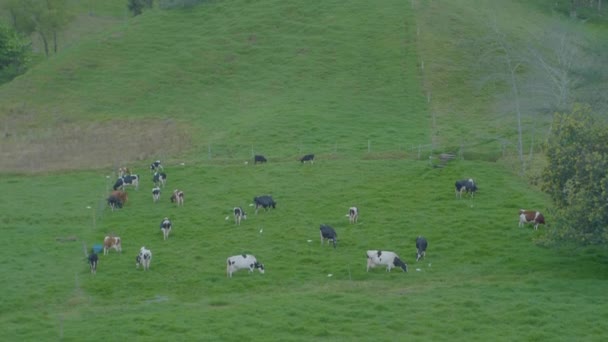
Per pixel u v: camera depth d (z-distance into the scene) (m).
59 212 58.09
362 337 36.34
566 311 38.72
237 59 97.69
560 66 72.75
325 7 106.50
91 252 49.09
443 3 107.56
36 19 121.56
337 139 74.44
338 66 93.44
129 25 109.50
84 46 104.19
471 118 79.94
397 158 68.38
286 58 96.31
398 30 99.38
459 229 51.81
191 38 103.75
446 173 63.41
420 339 36.06
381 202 57.59
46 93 94.38
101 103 91.12
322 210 56.38
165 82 94.31
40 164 73.06
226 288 43.66
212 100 89.50
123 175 65.44
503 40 90.25
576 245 45.75
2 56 111.44
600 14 118.44
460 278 44.75
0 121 88.56
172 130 82.19
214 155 72.31
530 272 45.47
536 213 51.56
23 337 36.88
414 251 48.72
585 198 43.88
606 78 65.31
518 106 69.88
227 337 36.34
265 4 109.00
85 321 38.88
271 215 55.69
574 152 46.00
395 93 86.88
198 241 51.25
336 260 47.38
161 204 59.41
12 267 47.09
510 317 38.22
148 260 46.41
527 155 67.81
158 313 39.62
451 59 92.88
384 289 43.09
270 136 76.06
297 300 40.94
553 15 112.06
